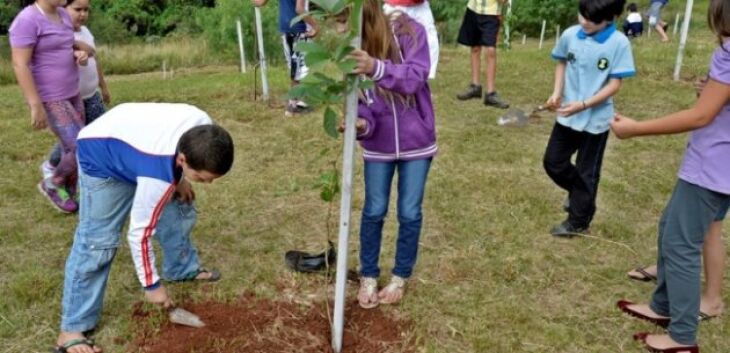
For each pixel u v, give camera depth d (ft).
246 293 11.57
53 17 12.70
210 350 10.00
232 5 47.57
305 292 11.61
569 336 10.48
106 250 9.64
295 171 16.94
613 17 12.07
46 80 12.80
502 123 15.49
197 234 13.60
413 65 9.26
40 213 14.42
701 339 10.41
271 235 13.64
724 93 8.38
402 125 9.93
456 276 12.16
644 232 13.91
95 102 14.80
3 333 10.32
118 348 10.07
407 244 10.83
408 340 10.32
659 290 10.60
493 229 13.88
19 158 17.66
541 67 28.68
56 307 10.96
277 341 10.27
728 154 8.88
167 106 9.54
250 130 20.17
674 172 17.03
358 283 11.82
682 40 25.22
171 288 11.59
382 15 9.33
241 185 15.98
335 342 9.93
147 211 8.92
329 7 7.64
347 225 9.05
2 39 59.06
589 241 13.48
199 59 53.16
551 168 13.15
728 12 8.18
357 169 17.13
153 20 81.35
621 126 9.44
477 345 10.20
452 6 53.26
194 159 8.49
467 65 29.63
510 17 33.47
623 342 10.37
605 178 16.60
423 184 10.45
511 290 11.75
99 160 9.09
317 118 21.16
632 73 12.12
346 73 7.98
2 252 12.82
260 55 22.81
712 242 10.34
